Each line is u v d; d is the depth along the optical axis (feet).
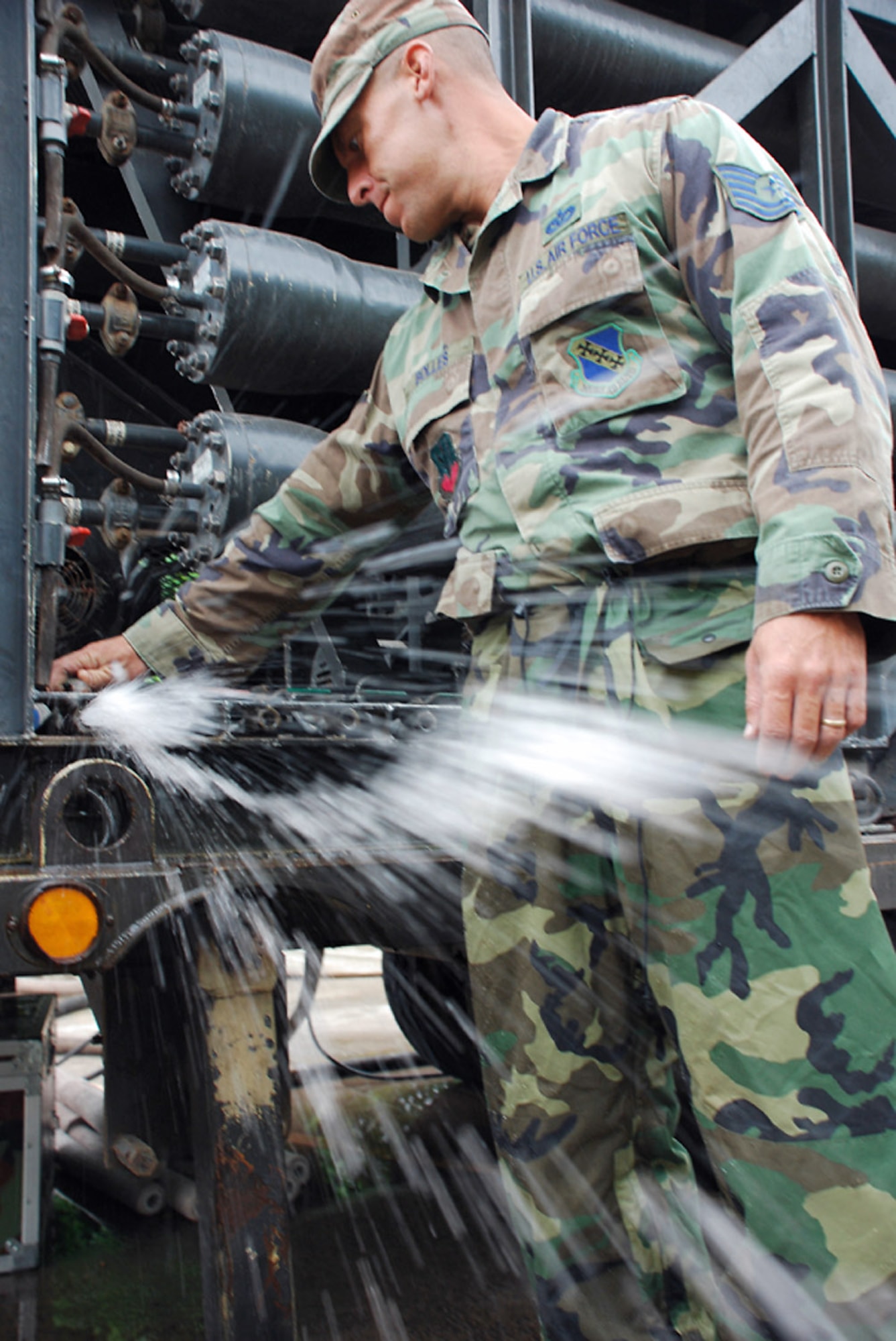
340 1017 10.51
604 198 3.21
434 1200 6.27
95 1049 9.18
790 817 2.99
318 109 3.89
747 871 2.99
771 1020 2.96
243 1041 3.67
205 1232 3.67
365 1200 6.25
